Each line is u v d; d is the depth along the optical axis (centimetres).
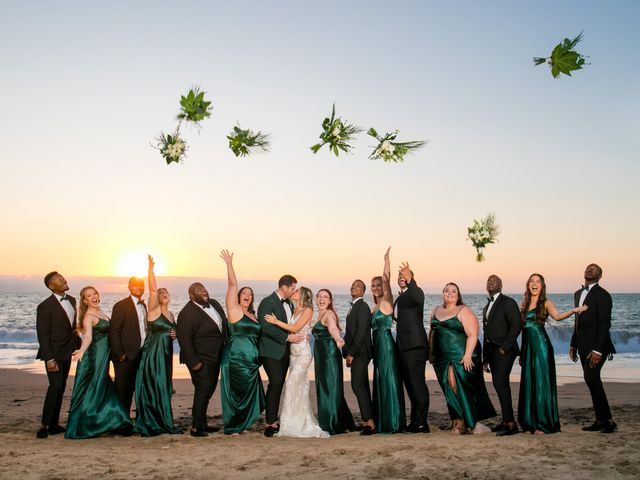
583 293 702
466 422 699
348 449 607
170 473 523
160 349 731
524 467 522
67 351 721
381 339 735
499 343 691
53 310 713
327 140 316
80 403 705
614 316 5828
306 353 732
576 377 1426
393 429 714
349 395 1137
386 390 723
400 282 750
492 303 706
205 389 720
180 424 818
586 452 571
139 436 714
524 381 695
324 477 503
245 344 729
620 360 1977
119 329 722
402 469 521
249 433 738
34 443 668
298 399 719
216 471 527
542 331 701
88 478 509
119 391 733
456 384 707
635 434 661
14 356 2145
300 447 627
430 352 740
